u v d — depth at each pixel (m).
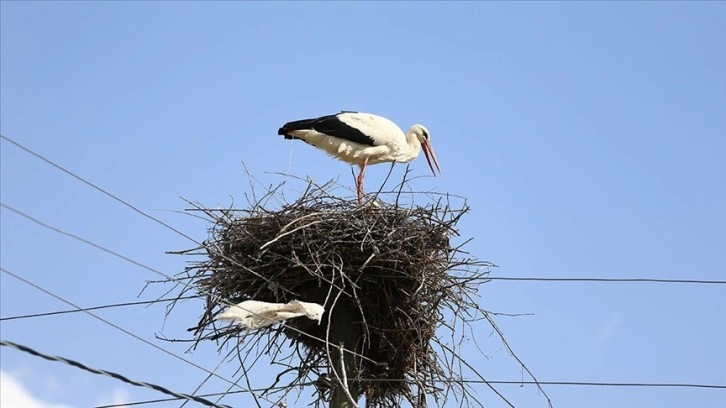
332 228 14.70
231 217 15.12
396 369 15.09
